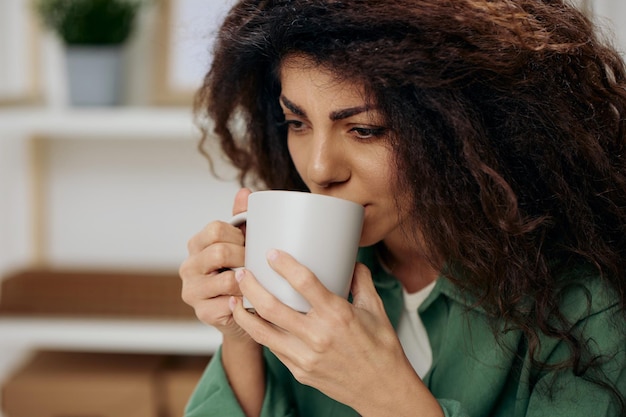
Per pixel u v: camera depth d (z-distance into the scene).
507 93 0.83
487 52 0.80
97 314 1.87
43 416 1.79
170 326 1.87
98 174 2.08
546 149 0.87
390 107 0.82
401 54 0.79
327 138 0.85
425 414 0.81
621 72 0.95
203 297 0.90
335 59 0.80
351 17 0.79
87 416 1.80
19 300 1.87
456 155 0.84
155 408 1.81
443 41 0.79
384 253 1.04
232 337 0.96
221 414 0.99
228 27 0.93
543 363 0.92
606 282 0.91
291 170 1.07
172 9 1.97
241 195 0.91
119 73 1.85
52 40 2.03
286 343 0.80
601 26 1.00
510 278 0.88
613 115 0.91
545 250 0.92
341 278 0.80
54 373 1.83
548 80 0.85
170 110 1.87
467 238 0.87
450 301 0.98
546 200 0.89
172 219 2.09
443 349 0.98
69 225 2.11
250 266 0.81
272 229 0.79
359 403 0.81
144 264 2.10
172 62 1.99
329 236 0.78
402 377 0.80
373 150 0.85
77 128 1.79
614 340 0.90
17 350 2.02
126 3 1.82
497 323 0.93
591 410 0.89
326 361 0.78
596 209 0.92
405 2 0.80
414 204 0.88
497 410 0.99
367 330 0.79
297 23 0.81
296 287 0.77
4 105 1.94
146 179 2.08
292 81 0.85
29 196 2.09
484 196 0.84
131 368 1.87
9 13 2.03
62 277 1.90
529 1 0.88
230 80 1.00
